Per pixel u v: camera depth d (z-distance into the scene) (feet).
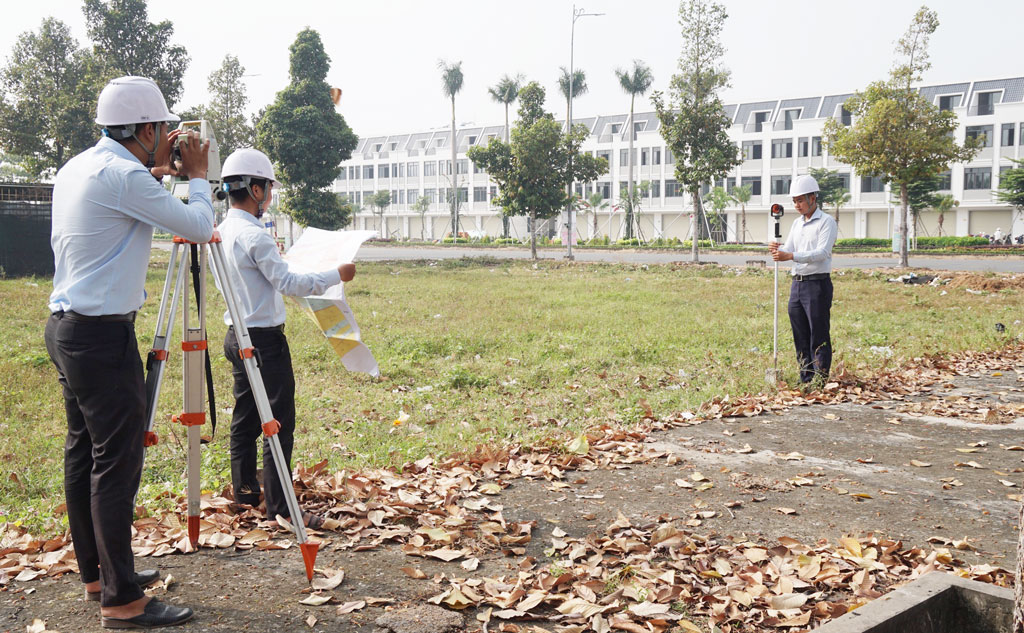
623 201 183.83
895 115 73.61
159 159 8.83
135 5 100.83
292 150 103.65
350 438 17.65
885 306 46.73
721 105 92.63
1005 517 12.55
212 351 29.04
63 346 7.87
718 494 13.69
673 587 9.61
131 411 8.16
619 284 64.49
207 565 10.02
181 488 13.38
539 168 102.37
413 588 9.57
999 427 18.71
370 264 96.07
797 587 9.74
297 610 8.84
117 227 7.99
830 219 22.77
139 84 8.36
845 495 13.67
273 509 11.39
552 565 10.32
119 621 8.20
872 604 8.04
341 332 11.38
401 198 250.37
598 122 209.77
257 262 10.63
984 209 157.79
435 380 25.21
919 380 24.49
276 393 11.21
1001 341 32.37
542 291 57.72
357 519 11.76
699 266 87.30
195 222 8.52
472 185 231.71
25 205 67.21
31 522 11.86
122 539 8.20
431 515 11.96
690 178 92.53
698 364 27.55
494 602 9.24
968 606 8.39
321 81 105.70
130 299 8.14
